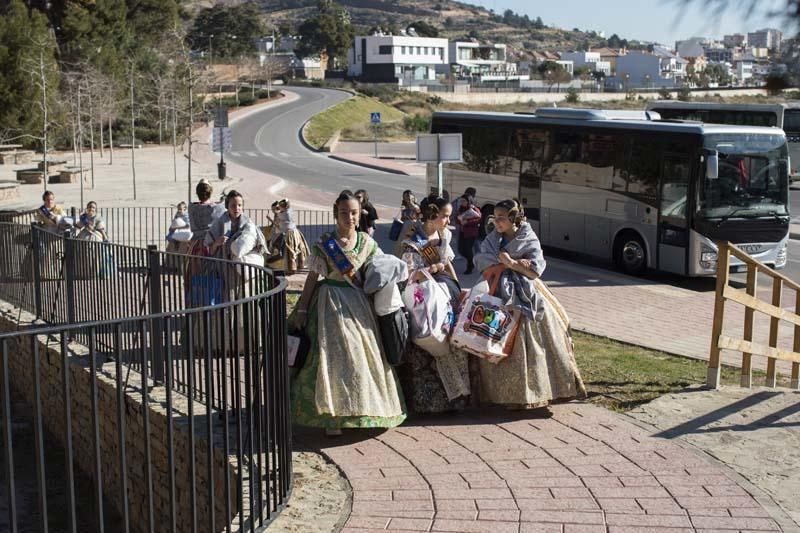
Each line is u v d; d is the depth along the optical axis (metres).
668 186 17.97
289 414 5.98
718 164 17.45
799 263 20.95
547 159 20.92
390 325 6.86
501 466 6.34
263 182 41.22
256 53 128.38
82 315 10.33
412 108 113.19
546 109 21.19
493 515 5.48
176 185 39.78
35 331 3.98
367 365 6.70
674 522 5.41
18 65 49.41
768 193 18.08
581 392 7.74
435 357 7.41
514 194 21.97
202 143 63.78
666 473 6.23
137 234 24.83
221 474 6.30
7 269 12.83
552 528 5.30
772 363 9.09
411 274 7.39
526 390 7.33
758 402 7.97
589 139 19.77
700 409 7.75
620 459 6.50
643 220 18.50
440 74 157.12
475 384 7.61
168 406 4.71
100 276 9.84
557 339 7.58
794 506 5.68
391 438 6.93
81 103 46.81
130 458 7.87
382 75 151.12
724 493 5.87
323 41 167.00
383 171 49.56
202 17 120.69
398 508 5.59
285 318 5.90
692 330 12.69
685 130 17.66
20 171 41.41
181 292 8.66
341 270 6.74
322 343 6.65
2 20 51.38
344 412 6.57
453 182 24.16
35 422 3.98
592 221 19.78
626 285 16.94
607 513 5.53
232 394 6.71
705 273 17.56
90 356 4.25
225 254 10.09
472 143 23.28
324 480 6.09
